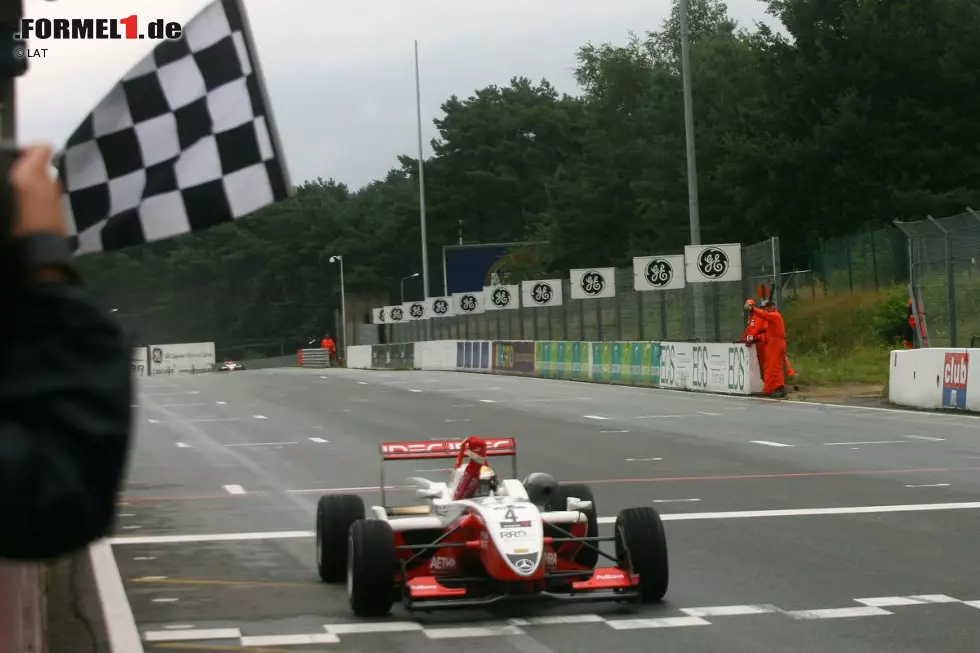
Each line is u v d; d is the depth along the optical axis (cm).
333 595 1110
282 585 1165
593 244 9475
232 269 12875
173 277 12606
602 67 10556
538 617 992
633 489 1788
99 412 188
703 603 1028
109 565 1265
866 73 6166
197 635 958
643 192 8400
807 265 6706
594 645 894
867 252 5550
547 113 12519
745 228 6994
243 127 503
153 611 1052
